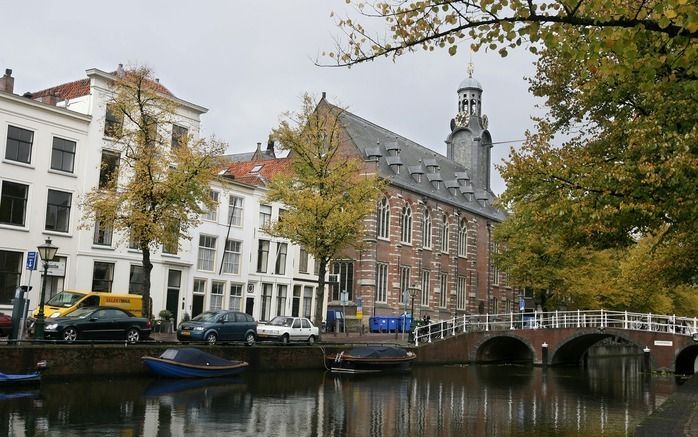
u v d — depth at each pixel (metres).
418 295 61.06
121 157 33.88
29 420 16.55
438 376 36.34
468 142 81.88
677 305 63.78
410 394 27.05
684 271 27.41
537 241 48.94
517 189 21.97
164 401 20.77
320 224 34.12
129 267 37.50
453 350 45.91
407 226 61.03
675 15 8.50
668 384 35.69
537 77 26.52
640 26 9.39
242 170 53.66
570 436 18.42
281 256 47.06
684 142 15.94
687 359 44.75
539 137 23.30
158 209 29.31
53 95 36.72
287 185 35.56
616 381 37.28
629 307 59.53
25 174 33.06
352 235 35.62
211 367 26.81
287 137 35.03
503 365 48.94
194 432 16.28
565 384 34.78
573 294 51.47
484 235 75.56
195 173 30.02
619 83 20.03
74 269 34.94
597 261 52.66
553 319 47.88
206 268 41.56
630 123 19.31
